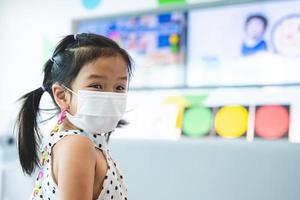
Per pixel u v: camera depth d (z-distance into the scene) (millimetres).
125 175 2023
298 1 1867
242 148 1800
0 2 2633
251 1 1957
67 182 638
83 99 739
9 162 2295
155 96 2107
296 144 1701
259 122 1821
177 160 1924
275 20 1904
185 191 1893
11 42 2590
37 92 886
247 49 1947
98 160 726
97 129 762
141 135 2037
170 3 2129
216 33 2023
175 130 1979
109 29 2305
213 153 1854
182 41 2096
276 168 1726
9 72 2572
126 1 2254
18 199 2232
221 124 1895
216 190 1831
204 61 2035
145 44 2188
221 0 2004
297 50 1839
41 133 868
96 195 714
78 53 745
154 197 1955
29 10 2557
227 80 1967
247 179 1776
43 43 2484
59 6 2463
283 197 1702
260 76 1899
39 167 825
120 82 763
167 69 2115
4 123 2488
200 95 2006
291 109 1789
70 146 677
